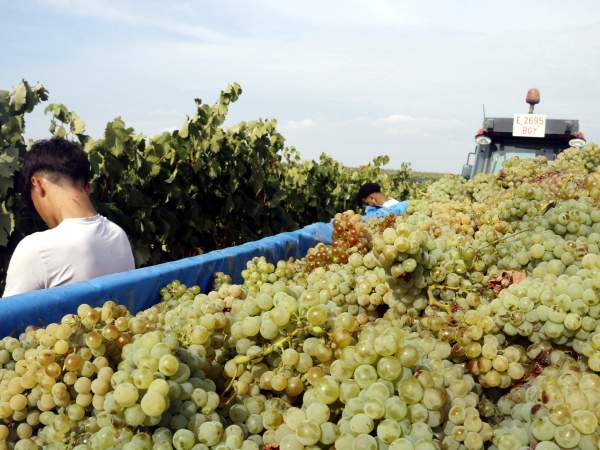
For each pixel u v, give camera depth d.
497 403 1.58
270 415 1.48
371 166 15.02
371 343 1.36
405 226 1.91
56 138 3.32
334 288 2.25
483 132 11.06
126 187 6.28
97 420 1.41
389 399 1.29
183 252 7.69
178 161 7.13
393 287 2.01
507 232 2.85
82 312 1.63
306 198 11.59
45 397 1.51
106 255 3.27
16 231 5.39
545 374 1.53
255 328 1.61
